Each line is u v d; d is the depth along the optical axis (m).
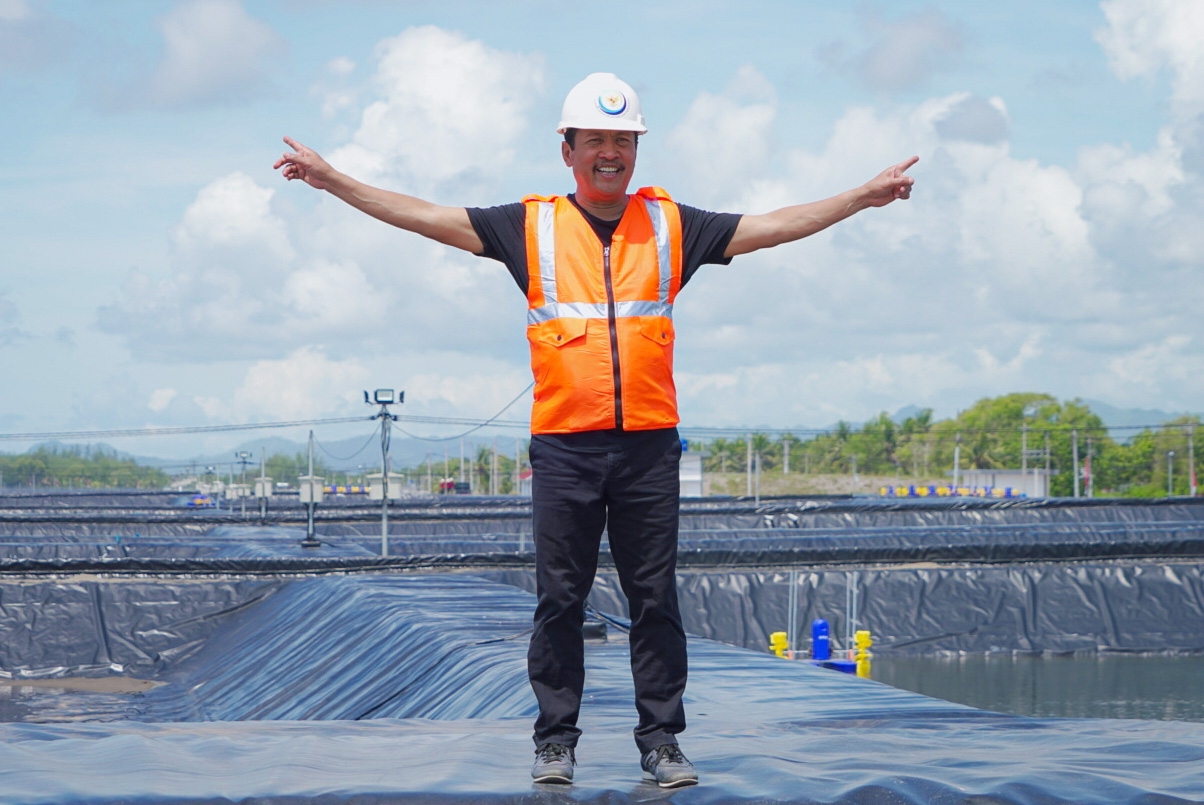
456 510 68.62
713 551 35.94
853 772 6.17
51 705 26.61
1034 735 7.74
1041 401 183.12
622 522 5.60
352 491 126.56
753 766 6.26
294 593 30.50
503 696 13.68
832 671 13.09
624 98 5.44
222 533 55.53
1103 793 5.74
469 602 23.92
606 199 5.51
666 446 5.53
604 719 9.70
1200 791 5.78
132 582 32.25
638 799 5.59
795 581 32.44
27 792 5.62
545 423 5.52
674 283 5.56
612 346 5.39
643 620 5.71
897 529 47.56
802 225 5.62
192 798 5.57
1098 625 35.56
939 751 7.03
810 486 171.50
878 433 189.38
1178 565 36.81
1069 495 159.88
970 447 181.75
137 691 28.45
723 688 11.93
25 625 31.02
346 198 5.52
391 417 35.59
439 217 5.52
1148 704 27.08
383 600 24.52
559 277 5.46
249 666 26.09
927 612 35.56
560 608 5.64
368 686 18.72
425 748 6.94
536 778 5.72
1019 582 36.34
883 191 5.59
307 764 6.38
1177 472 155.38
